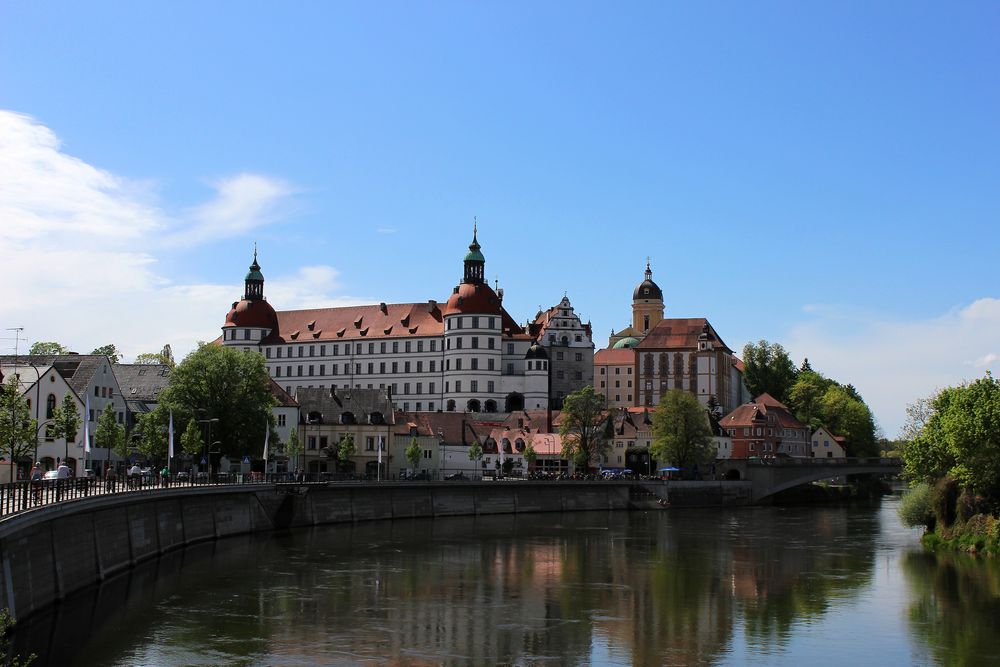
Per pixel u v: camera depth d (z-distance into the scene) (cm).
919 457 12112
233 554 10562
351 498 15075
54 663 5922
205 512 11600
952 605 8156
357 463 19938
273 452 16000
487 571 9906
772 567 10350
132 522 9106
